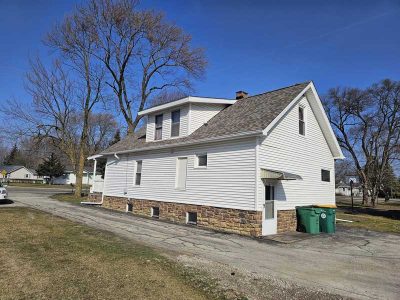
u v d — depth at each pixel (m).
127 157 19.27
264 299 5.24
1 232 9.31
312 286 6.02
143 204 17.23
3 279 5.41
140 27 30.09
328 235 12.62
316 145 16.08
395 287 6.15
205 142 13.73
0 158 100.94
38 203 20.44
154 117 18.36
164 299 4.94
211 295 5.28
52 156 72.38
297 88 14.60
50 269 6.06
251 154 12.03
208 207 13.31
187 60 32.94
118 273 6.04
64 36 27.83
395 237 12.67
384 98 39.44
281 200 13.08
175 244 9.32
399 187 70.69
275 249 9.38
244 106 15.80
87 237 9.31
